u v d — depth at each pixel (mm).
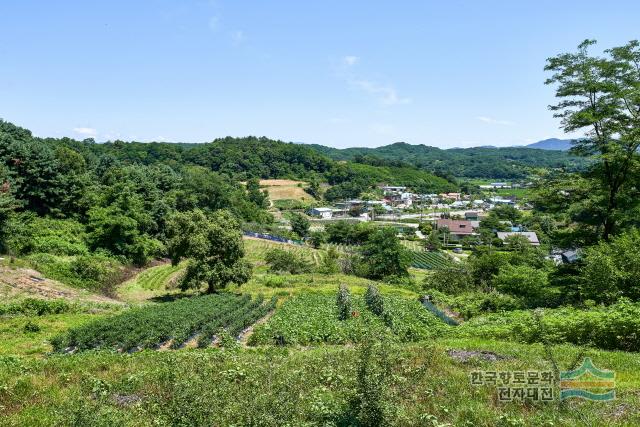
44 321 30484
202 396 10156
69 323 30297
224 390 11141
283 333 27297
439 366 14562
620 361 14656
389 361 9945
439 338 24531
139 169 100562
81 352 22219
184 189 103812
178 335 26469
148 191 79750
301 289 53000
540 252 61625
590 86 30125
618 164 30016
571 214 32500
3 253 46219
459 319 35875
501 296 35688
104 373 15805
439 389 12438
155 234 76125
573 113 31812
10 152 60812
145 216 70875
